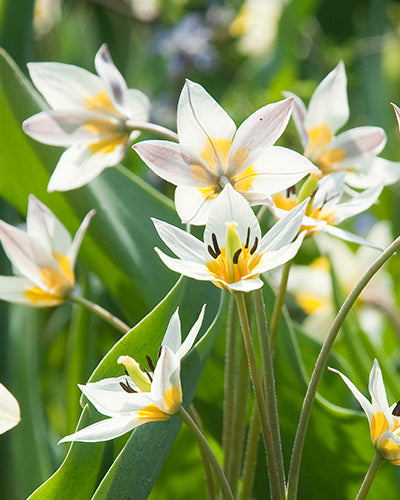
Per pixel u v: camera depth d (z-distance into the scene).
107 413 0.55
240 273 0.55
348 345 0.67
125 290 0.64
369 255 0.79
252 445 0.59
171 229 0.55
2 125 0.63
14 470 0.70
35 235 0.60
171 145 0.56
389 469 0.64
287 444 0.64
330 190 0.59
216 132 0.56
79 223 0.64
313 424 0.63
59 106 0.60
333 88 0.60
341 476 0.64
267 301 0.63
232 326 0.59
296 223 0.55
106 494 0.56
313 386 0.56
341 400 0.69
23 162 0.64
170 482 0.67
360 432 0.63
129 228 0.64
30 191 0.64
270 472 0.56
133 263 0.64
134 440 0.56
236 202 0.56
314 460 0.64
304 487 0.65
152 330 0.58
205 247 0.56
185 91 0.56
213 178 0.57
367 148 0.61
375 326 0.78
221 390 0.64
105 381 0.56
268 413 0.58
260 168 0.57
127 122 0.60
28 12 0.69
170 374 0.54
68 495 0.57
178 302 0.58
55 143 0.60
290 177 0.56
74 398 0.69
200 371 0.57
